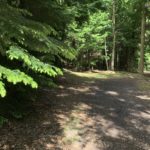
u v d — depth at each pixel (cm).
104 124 1016
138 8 2688
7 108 885
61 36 1442
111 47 3475
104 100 1361
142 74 2712
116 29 3312
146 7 2639
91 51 3169
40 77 889
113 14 3222
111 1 3011
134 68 3838
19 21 489
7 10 495
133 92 1634
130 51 3800
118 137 912
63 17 1148
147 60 4350
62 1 1568
